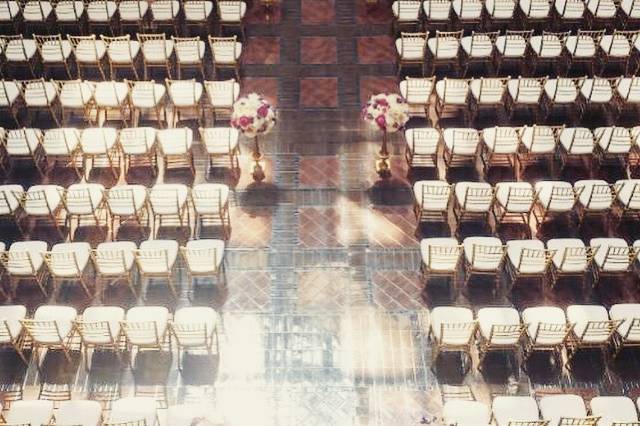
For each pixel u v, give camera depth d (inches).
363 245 514.6
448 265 478.0
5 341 446.6
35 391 444.1
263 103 517.7
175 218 526.3
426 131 545.6
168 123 590.2
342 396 442.9
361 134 585.0
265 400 441.1
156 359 457.1
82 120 593.0
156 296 486.9
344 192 546.0
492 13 641.0
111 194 514.9
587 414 437.4
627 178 553.9
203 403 439.2
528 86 577.0
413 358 458.9
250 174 556.4
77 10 641.0
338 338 467.5
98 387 446.0
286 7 690.8
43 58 607.5
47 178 552.7
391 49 655.8
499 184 514.3
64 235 518.6
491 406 436.5
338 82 625.6
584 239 518.0
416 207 531.2
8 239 517.7
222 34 664.4
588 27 665.0
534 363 455.8
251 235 519.2
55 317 452.8
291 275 498.6
